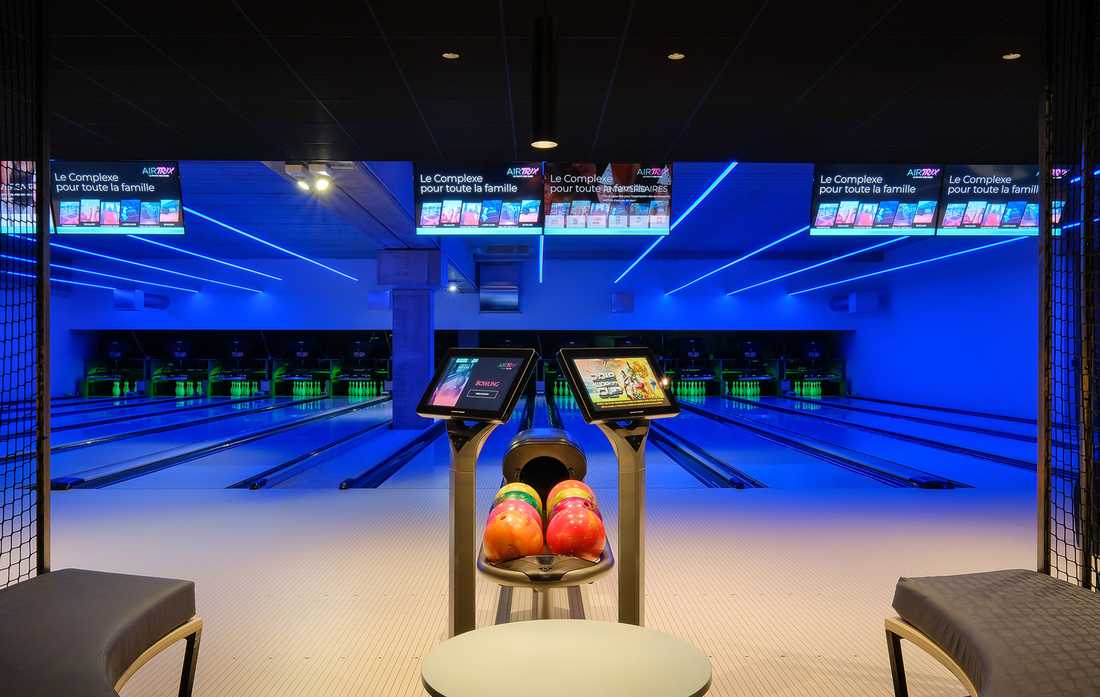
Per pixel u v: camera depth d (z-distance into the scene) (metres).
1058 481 5.59
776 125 4.78
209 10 3.22
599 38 3.50
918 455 7.46
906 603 1.95
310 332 16.33
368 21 3.33
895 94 4.25
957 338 11.97
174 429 10.02
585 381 2.08
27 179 2.41
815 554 3.63
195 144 5.16
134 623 1.68
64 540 3.90
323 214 10.55
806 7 3.21
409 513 4.56
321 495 5.13
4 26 2.49
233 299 15.80
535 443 2.68
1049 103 2.20
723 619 2.77
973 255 11.52
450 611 2.14
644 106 4.42
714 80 4.03
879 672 2.32
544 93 2.46
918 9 3.23
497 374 2.11
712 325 15.84
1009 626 1.67
